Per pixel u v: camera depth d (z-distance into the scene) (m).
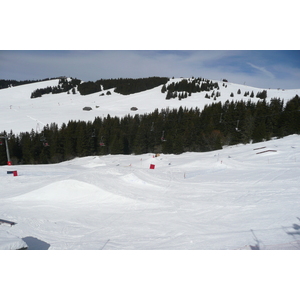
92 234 11.06
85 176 20.62
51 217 13.85
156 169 31.25
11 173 29.33
